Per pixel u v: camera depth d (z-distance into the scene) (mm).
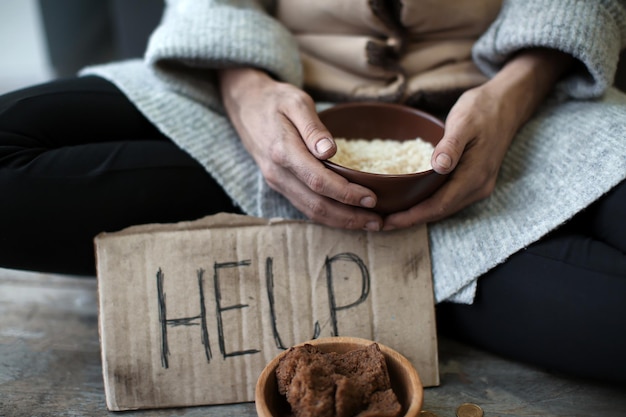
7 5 2135
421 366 751
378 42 844
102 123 826
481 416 716
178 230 750
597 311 679
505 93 771
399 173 739
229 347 740
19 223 739
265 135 744
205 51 811
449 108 874
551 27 754
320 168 694
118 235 744
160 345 735
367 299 753
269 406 644
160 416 730
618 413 722
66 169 749
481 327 767
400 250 760
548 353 733
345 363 660
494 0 848
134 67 902
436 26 842
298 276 753
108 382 729
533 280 705
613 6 772
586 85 792
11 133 761
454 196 719
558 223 707
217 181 795
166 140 855
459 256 743
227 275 748
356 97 873
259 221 758
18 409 740
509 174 792
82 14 1854
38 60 1836
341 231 760
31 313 890
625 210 693
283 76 842
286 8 898
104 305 735
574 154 745
